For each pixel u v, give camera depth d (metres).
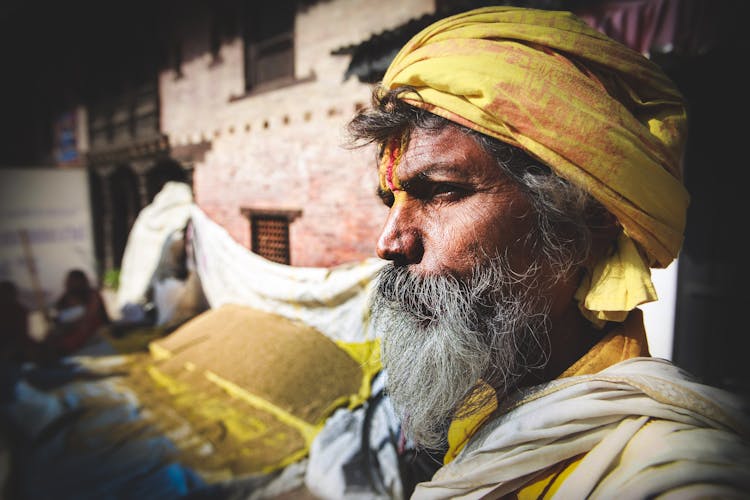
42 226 5.96
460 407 0.55
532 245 0.49
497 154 0.49
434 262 0.51
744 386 2.08
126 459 2.35
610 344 0.52
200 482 2.13
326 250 1.63
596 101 0.47
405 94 0.52
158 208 3.27
